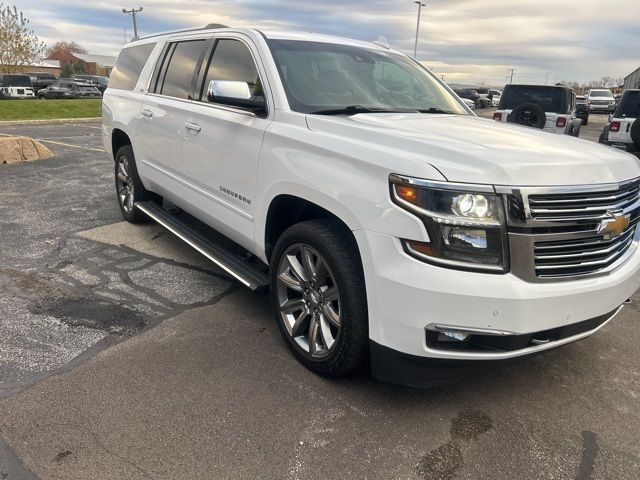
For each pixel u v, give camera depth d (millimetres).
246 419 2711
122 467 2344
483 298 2389
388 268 2514
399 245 2479
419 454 2533
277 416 2744
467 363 2559
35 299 3949
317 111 3385
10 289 4102
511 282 2420
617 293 2801
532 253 2453
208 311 3912
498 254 2420
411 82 4250
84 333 3486
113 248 5156
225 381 3031
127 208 5887
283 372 3148
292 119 3258
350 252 2803
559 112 12664
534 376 3270
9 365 3066
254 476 2342
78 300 3971
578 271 2643
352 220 2664
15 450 2406
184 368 3143
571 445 2648
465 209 2373
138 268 4672
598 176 2652
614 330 3963
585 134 21375
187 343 3438
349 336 2799
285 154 3145
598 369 3381
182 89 4551
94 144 13367
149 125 4957
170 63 4910
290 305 3279
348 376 3045
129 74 5773
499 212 2398
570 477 2434
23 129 16953
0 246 5062
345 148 2791
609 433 2754
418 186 2414
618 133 10664
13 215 6188
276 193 3219
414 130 2982
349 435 2633
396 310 2510
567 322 2600
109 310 3832
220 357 3285
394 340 2561
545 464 2510
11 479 2238
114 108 5809
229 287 4367
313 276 3072
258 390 2959
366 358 2859
